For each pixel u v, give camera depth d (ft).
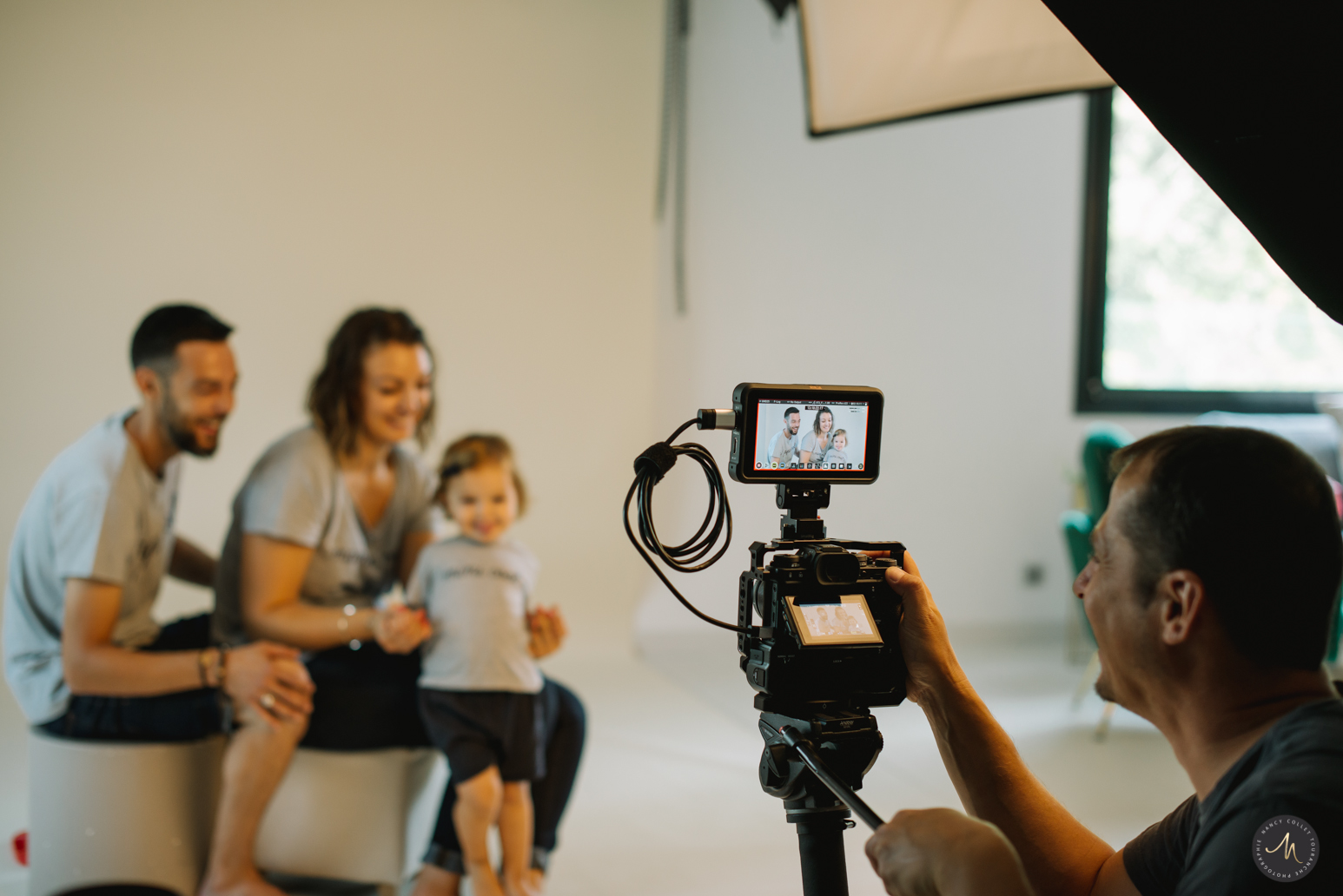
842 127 8.95
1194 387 16.03
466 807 6.53
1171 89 2.72
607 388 14.69
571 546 14.58
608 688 12.80
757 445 3.23
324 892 7.17
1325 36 2.42
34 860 6.64
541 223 14.37
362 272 13.76
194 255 13.17
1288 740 2.25
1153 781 9.48
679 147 14.28
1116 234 15.62
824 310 14.97
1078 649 14.88
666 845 8.07
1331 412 13.38
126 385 13.02
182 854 6.67
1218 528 2.37
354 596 7.39
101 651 6.30
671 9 14.17
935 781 9.28
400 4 13.73
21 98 12.53
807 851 3.14
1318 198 2.75
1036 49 7.94
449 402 14.17
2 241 12.53
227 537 7.20
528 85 14.24
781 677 3.09
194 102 13.08
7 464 12.64
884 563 3.26
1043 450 15.70
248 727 6.49
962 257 15.33
